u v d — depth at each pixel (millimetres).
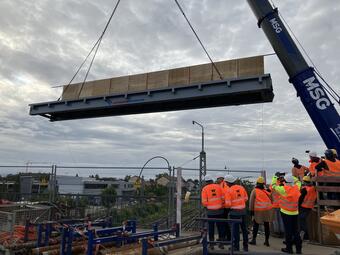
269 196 9773
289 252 8352
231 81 11688
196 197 12523
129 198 12859
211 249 8555
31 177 14734
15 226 9086
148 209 12539
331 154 10016
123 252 6770
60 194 13703
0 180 15156
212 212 8930
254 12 13117
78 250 7246
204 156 12648
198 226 11688
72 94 14828
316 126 11773
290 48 12172
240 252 8195
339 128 11375
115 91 13836
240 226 9406
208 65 12508
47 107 15039
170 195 12234
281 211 8609
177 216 11023
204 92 12148
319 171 9852
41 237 7926
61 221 8586
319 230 9750
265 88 11312
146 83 13359
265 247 9508
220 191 9070
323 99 11648
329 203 9648
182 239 7359
